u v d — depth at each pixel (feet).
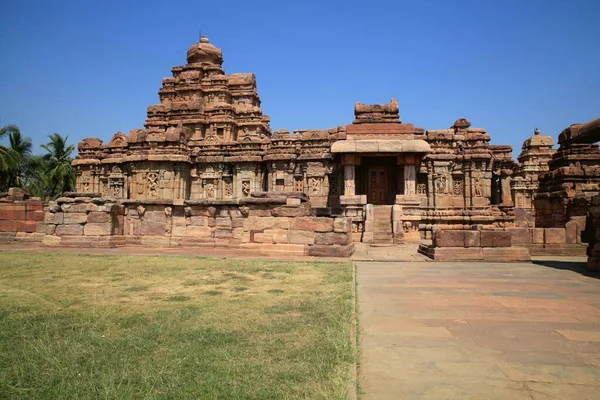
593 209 43.55
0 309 24.70
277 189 124.67
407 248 70.49
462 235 51.88
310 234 55.42
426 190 117.80
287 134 127.54
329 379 14.90
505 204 98.73
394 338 19.61
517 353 17.58
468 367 16.03
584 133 48.01
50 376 15.40
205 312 24.25
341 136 118.52
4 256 50.85
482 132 122.52
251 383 14.65
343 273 39.06
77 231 64.18
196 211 67.21
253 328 21.07
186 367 16.21
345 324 21.45
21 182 159.74
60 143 197.57
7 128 150.41
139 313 23.94
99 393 14.12
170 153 122.72
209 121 155.02
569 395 13.66
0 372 15.76
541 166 140.46
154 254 54.70
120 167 147.02
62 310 24.68
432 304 26.78
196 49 176.45
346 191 96.02
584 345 18.63
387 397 13.51
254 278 36.37
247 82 175.63
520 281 35.88
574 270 42.93
